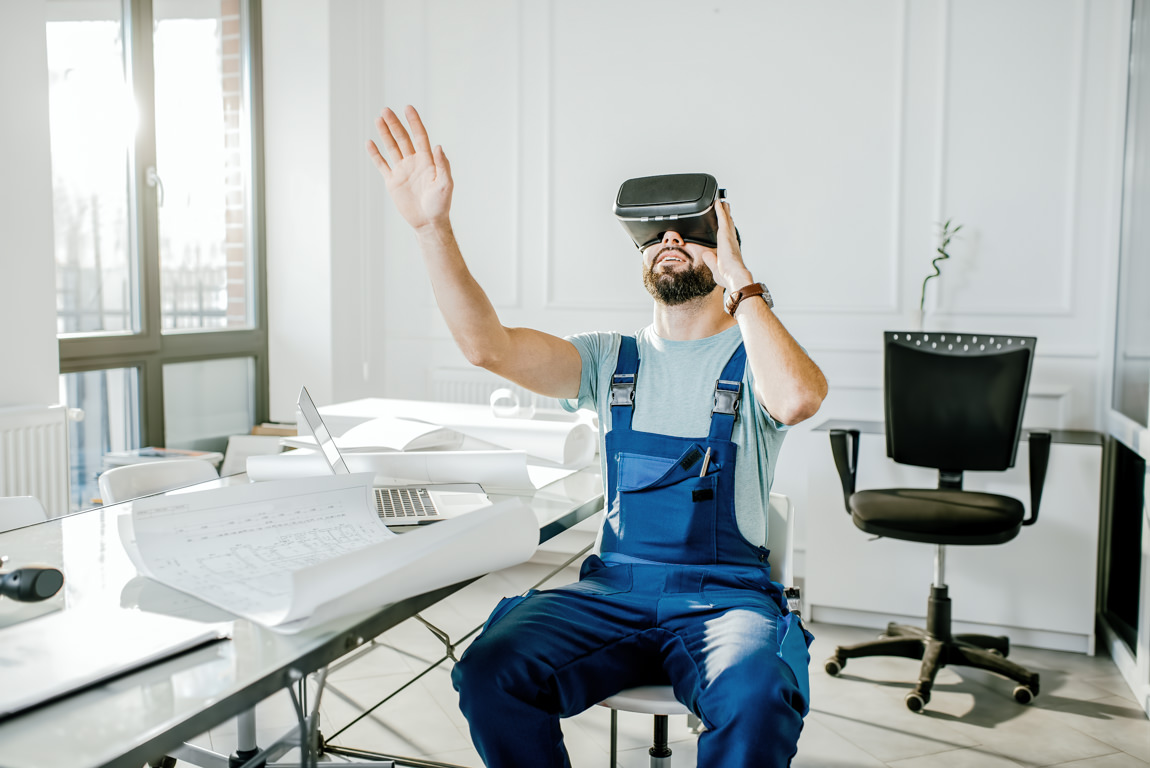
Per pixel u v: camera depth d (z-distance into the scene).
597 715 2.51
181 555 1.14
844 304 3.54
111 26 3.26
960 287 3.40
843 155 3.51
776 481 3.65
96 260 3.24
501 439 1.94
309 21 3.87
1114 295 3.18
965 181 3.37
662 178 1.62
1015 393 2.73
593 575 1.58
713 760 1.25
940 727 2.41
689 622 1.44
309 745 0.95
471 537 1.09
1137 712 2.51
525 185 3.97
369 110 4.12
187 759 1.82
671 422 1.61
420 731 2.31
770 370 1.48
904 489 2.86
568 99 3.87
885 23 3.43
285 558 1.16
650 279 1.67
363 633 0.98
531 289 4.00
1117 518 3.08
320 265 3.96
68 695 0.79
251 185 3.97
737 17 3.61
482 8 3.97
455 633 2.86
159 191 3.46
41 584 0.97
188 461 2.02
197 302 3.75
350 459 1.69
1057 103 3.26
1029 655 2.94
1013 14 3.28
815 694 2.63
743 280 1.54
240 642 0.91
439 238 1.46
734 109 3.64
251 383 4.04
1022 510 2.64
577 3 3.83
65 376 3.14
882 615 3.16
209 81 3.74
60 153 3.09
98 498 3.27
